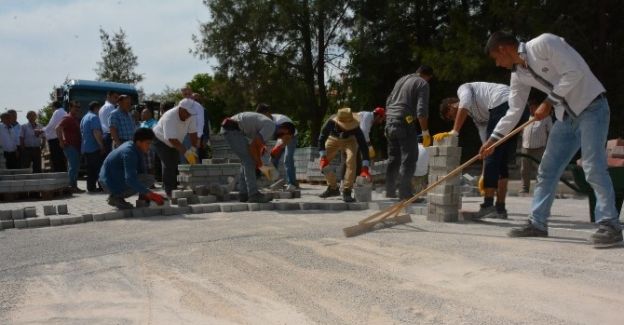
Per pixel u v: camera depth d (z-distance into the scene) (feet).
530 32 50.62
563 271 11.87
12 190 31.37
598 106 14.40
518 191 33.45
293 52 80.74
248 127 25.27
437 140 20.57
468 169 62.95
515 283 11.15
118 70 98.53
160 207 23.77
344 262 13.56
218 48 78.64
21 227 21.20
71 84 53.52
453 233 17.17
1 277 13.20
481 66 51.80
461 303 10.11
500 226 18.76
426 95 24.66
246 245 16.01
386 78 75.87
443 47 58.34
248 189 25.90
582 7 49.73
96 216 22.54
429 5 70.90
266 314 9.98
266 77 79.87
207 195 27.89
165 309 10.44
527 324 8.95
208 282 12.17
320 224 19.99
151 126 37.58
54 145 40.14
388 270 12.64
